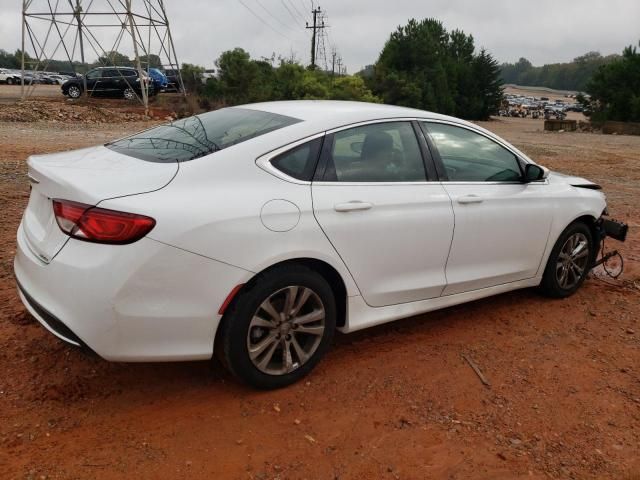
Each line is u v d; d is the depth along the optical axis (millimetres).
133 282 2820
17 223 6383
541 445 3102
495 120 64750
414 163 3941
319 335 3508
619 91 46500
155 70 31344
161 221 2848
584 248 5199
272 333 3318
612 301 5223
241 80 32938
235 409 3238
